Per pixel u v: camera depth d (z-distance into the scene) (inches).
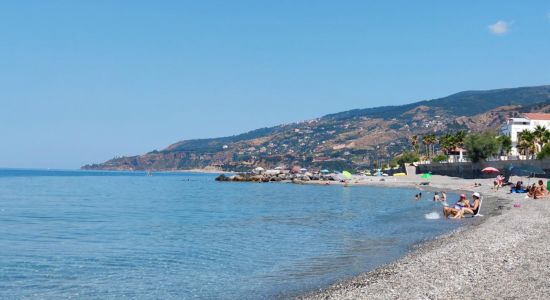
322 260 980.6
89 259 1075.9
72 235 1518.2
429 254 893.2
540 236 1019.3
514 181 3563.0
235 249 1173.7
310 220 1839.3
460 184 4205.2
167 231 1587.1
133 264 1010.1
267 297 697.6
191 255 1107.9
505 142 5359.3
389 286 665.0
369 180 6181.1
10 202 3134.8
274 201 3075.8
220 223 1804.9
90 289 794.8
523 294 564.7
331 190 4608.8
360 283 714.8
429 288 631.8
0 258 1095.0
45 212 2389.3
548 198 2177.7
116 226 1764.3
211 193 4266.7
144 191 4717.0
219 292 751.1
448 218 1717.5
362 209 2326.5
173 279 858.1
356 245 1162.6
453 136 6501.0
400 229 1449.3
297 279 813.2
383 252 1036.5
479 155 4719.5
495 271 699.4
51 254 1147.9
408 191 4033.0
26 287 812.6
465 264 769.6
